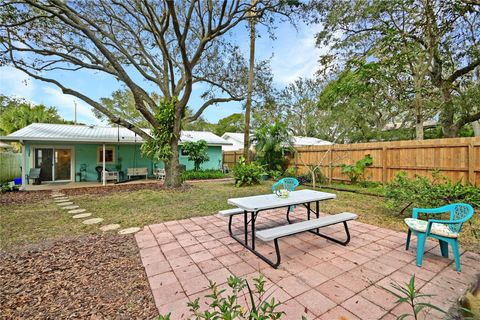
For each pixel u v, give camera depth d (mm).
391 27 7773
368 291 2109
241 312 1166
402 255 2873
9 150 14266
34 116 15422
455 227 2584
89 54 8711
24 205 6105
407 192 4469
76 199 6902
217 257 2875
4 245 3348
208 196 7188
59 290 2201
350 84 8312
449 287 2160
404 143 7184
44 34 7953
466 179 5738
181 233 3797
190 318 1781
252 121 21516
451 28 7137
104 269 2605
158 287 2221
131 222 4484
